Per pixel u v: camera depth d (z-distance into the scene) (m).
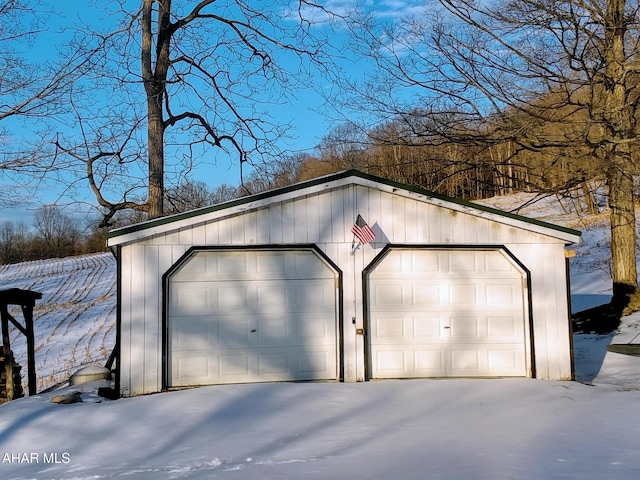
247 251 10.57
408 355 10.79
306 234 10.70
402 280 10.91
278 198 10.59
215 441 6.95
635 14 13.20
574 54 13.09
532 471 5.14
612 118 13.27
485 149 14.75
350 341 10.62
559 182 14.28
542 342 10.96
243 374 10.38
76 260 54.56
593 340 14.90
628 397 8.99
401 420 7.83
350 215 10.83
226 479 5.29
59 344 23.30
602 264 26.41
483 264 11.09
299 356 10.55
